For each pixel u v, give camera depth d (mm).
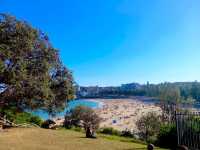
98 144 20531
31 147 18375
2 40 30891
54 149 18078
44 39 34500
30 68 32281
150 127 54469
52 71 36188
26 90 30562
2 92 31156
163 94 84188
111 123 130125
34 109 33031
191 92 167875
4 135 23172
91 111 65750
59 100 36219
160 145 22453
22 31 31531
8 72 29359
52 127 35656
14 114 33594
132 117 156250
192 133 18594
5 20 31281
